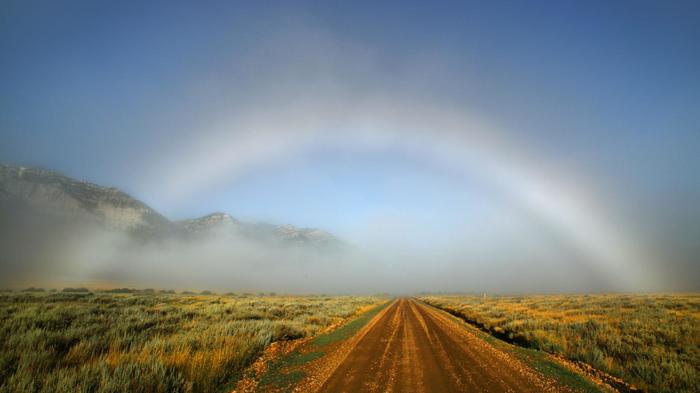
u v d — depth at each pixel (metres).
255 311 27.52
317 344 15.78
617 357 12.31
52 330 14.23
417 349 14.57
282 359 12.45
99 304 28.83
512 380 9.77
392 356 13.06
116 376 8.29
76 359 10.25
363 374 10.42
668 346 13.22
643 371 10.25
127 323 16.47
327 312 33.47
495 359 12.56
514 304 47.50
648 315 22.83
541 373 10.56
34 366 9.06
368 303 64.25
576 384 9.51
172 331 16.08
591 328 17.70
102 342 12.11
